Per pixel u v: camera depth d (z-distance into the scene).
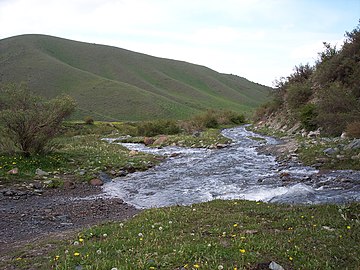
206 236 7.92
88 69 170.75
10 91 19.97
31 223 11.11
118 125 71.62
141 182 17.88
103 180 18.19
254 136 38.44
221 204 11.56
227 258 6.40
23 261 6.98
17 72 130.88
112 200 14.41
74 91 126.94
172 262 6.33
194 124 59.00
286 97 42.25
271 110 50.62
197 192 15.27
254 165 20.59
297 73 45.50
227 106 162.25
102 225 9.85
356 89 26.44
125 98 125.25
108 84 138.00
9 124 18.89
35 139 19.92
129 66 188.12
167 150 31.34
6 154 19.16
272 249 6.78
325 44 38.81
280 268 6.00
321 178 15.16
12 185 15.43
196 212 10.38
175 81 184.88
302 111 31.58
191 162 23.33
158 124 53.56
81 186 16.75
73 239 8.48
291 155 20.92
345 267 6.07
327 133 26.81
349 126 22.67
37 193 14.95
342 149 19.17
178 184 17.11
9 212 12.23
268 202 11.87
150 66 198.75
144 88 160.50
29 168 17.86
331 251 6.66
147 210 11.38
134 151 27.75
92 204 13.71
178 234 8.23
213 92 198.62
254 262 6.23
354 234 7.54
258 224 8.71
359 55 29.52
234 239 7.43
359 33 29.69
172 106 126.81
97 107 115.12
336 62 31.77
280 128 40.47
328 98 26.50
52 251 7.50
